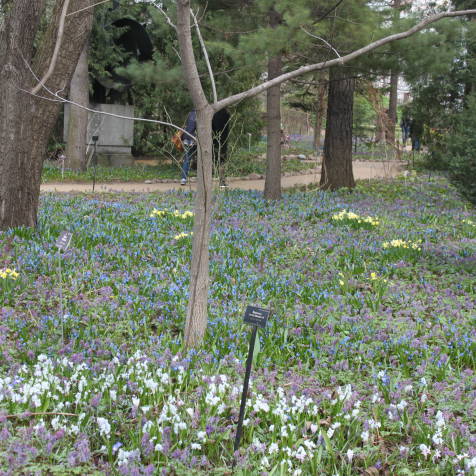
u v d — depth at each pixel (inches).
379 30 429.4
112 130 961.5
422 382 203.8
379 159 1262.3
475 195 401.4
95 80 973.8
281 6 349.4
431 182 832.9
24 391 170.1
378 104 898.1
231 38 529.3
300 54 478.9
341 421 175.6
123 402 177.6
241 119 863.1
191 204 568.4
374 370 214.5
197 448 157.2
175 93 878.4
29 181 386.3
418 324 268.5
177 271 335.6
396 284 338.6
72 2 372.5
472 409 190.5
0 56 376.5
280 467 149.3
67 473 141.2
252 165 938.1
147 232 422.3
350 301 296.7
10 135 377.7
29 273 307.9
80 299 278.7
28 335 226.5
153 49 924.6
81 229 406.9
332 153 685.9
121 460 146.6
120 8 950.4
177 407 176.1
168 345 227.3
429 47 478.9
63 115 999.0
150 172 879.1
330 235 445.7
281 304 290.8
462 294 328.5
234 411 176.4
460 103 828.6
